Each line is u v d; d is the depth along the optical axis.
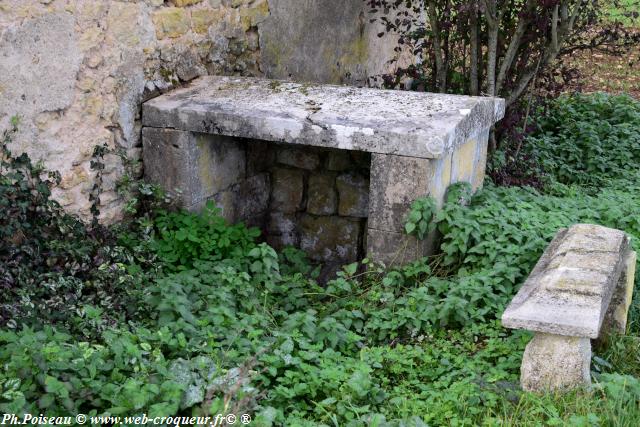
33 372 3.04
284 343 3.55
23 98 4.13
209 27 5.48
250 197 5.52
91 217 4.65
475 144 5.35
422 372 3.72
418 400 3.42
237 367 3.35
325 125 4.59
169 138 4.88
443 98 5.03
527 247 4.42
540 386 3.42
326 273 5.50
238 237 4.93
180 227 4.82
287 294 4.66
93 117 4.59
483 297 4.12
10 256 3.89
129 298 4.11
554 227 4.72
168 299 3.82
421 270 4.55
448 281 4.49
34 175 4.17
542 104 7.18
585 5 6.88
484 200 5.13
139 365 3.24
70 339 3.68
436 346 3.96
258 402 3.26
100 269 4.18
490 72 6.46
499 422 3.16
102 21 4.55
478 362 3.73
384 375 3.73
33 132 4.22
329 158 5.36
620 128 7.73
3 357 3.14
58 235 4.23
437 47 6.85
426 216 4.50
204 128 4.80
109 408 3.03
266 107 4.84
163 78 5.08
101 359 3.23
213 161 5.11
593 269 3.62
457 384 3.46
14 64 4.05
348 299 4.54
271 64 6.34
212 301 4.07
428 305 4.16
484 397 3.38
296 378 3.40
